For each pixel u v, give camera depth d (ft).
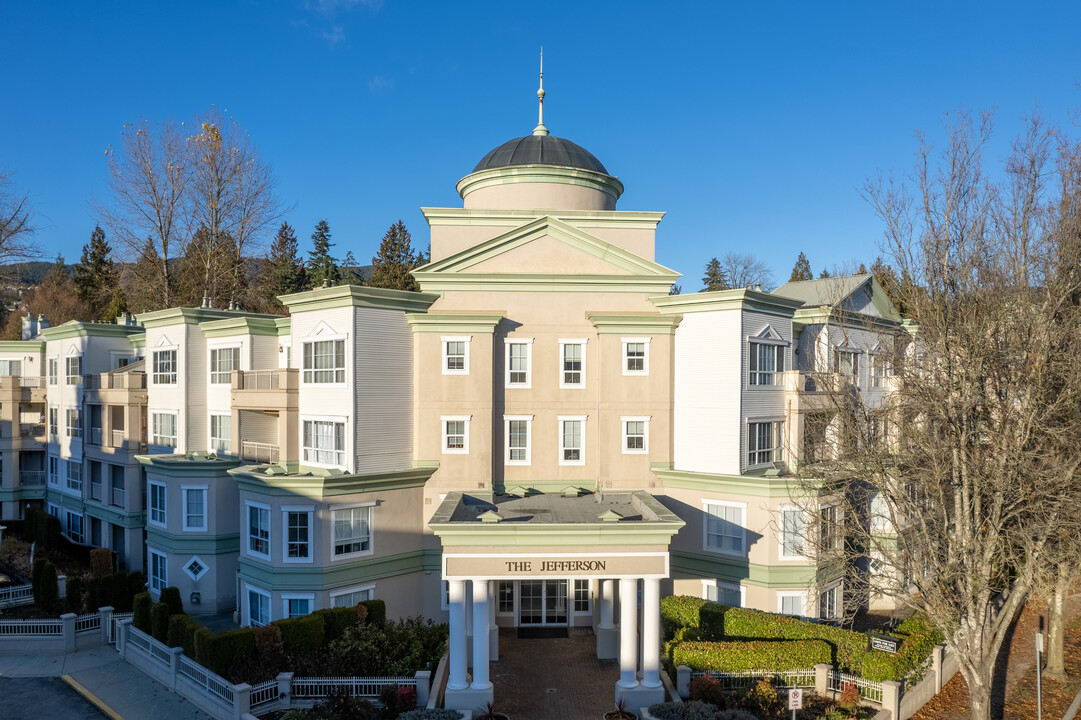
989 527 76.48
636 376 101.91
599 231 110.01
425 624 95.25
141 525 127.65
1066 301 77.10
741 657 73.82
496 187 116.88
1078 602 112.98
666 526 72.23
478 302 102.63
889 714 67.92
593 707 73.15
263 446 106.63
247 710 69.00
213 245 186.70
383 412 96.17
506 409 102.22
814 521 85.56
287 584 89.20
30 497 164.66
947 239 79.41
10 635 90.38
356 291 93.04
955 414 75.36
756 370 98.73
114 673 83.92
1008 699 78.89
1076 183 82.02
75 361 150.00
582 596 100.07
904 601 78.95
